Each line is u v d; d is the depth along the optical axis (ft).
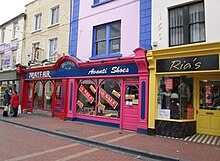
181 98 31.99
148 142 27.76
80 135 30.89
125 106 36.68
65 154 22.50
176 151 23.79
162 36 33.24
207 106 32.48
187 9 31.83
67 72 47.09
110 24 41.65
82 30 46.55
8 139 28.27
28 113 57.41
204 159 21.11
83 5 47.11
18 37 66.95
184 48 29.50
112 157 22.22
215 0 28.94
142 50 33.01
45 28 57.26
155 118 32.48
